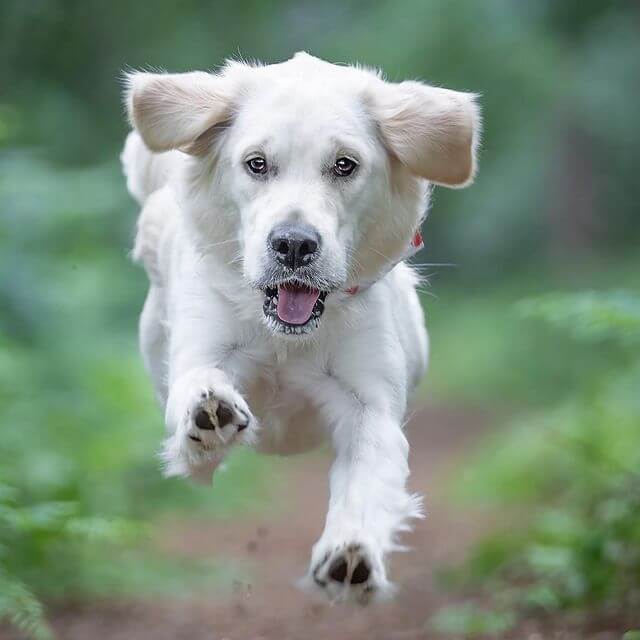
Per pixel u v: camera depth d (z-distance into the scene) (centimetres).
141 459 1575
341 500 722
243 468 1841
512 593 1104
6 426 1341
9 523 1009
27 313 1670
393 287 803
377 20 3844
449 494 1928
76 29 2636
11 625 1024
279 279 712
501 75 3778
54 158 2567
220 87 759
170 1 2844
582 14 4053
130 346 1914
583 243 4281
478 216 4525
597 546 1044
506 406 2978
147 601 1187
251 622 1112
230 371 768
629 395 1828
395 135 748
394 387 774
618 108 3925
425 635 1029
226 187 751
